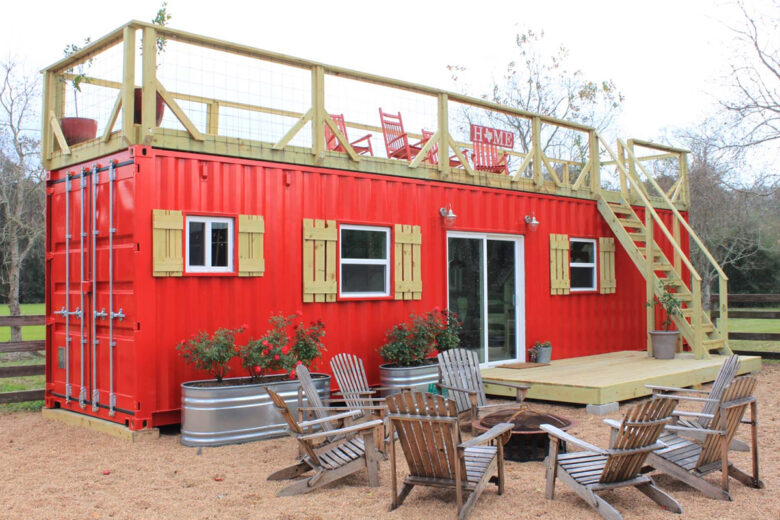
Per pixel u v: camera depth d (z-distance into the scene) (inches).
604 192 499.2
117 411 280.5
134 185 267.3
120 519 179.3
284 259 311.9
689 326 443.2
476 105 406.0
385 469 230.5
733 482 211.0
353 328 338.6
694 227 960.3
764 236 1041.5
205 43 287.6
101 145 292.7
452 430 175.8
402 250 360.2
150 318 269.0
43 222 708.0
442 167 382.9
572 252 471.5
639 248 505.0
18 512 184.7
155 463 236.5
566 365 410.9
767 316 543.5
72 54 314.3
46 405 336.2
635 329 516.1
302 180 320.8
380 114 419.2
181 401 273.7
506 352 422.6
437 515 181.0
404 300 362.0
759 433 277.0
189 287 281.0
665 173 1005.2
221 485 210.8
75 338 315.6
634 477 187.8
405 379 320.8
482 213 407.2
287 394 275.1
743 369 446.0
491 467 193.8
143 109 270.4
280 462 237.8
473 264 403.9
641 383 347.3
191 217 282.8
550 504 189.0
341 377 277.6
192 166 283.7
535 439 239.6
